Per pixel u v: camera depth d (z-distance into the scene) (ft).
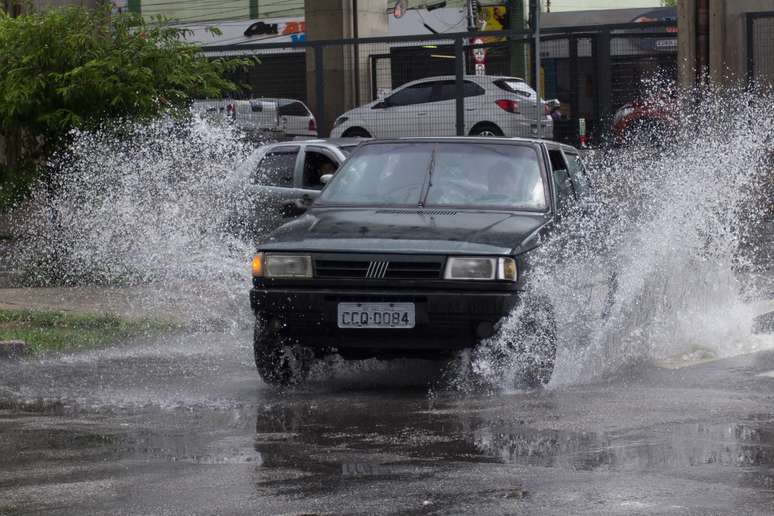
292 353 64.64
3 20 125.59
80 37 122.11
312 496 40.75
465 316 61.36
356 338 62.85
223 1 453.58
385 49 193.16
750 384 62.95
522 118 187.42
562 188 74.23
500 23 360.69
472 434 50.93
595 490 40.98
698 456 45.91
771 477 42.55
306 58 189.88
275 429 52.85
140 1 459.73
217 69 133.39
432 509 38.93
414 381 65.72
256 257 64.44
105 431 52.75
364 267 62.39
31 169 128.16
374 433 51.60
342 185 73.10
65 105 124.06
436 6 398.83
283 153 124.57
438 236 63.46
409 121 192.03
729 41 172.55
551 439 49.57
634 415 54.60
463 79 185.88
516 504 39.34
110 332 86.74
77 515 38.86
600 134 175.63
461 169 72.43
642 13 341.41
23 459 47.16
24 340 80.02
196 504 39.96
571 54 179.83
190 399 61.26
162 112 126.21
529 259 63.10
